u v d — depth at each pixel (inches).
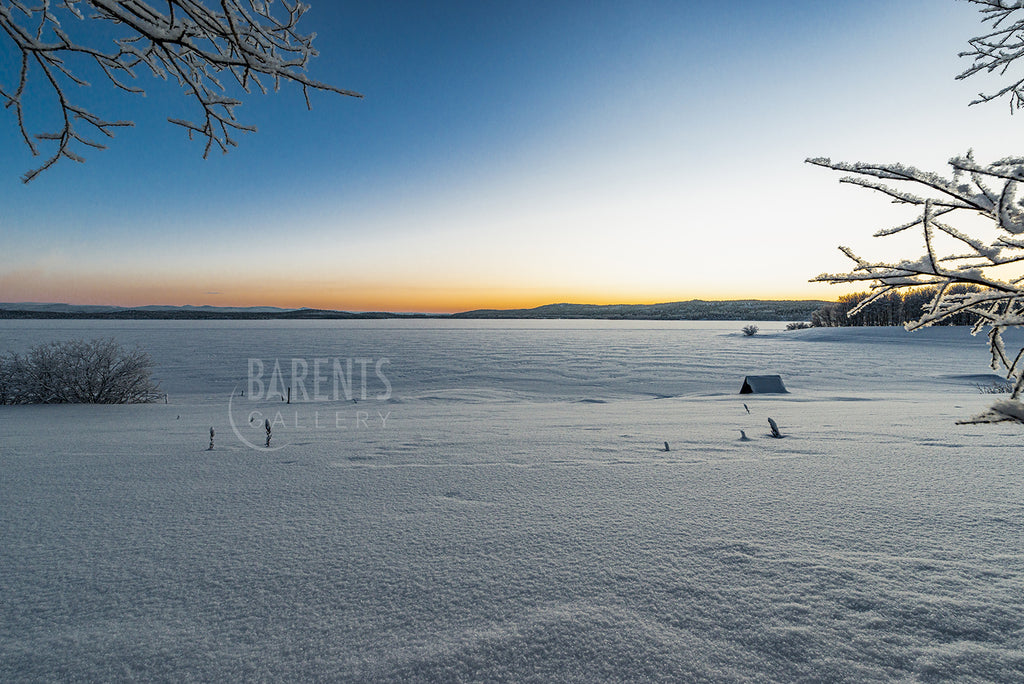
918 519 112.7
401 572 92.3
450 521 121.8
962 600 75.7
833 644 65.8
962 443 201.0
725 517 118.8
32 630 74.7
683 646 66.4
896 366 1446.9
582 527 114.7
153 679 62.5
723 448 213.3
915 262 79.5
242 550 105.0
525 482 160.4
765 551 97.0
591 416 409.4
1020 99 145.6
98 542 111.1
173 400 791.7
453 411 517.3
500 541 107.0
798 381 1104.8
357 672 62.9
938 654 63.1
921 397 577.3
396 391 951.6
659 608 76.4
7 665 65.9
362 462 199.6
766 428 275.0
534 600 80.0
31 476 178.9
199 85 108.7
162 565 97.9
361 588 86.1
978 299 84.6
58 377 657.6
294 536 113.2
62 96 106.9
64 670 64.7
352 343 2876.5
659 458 195.9
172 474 180.5
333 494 149.6
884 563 89.9
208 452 228.5
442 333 4598.9
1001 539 99.7
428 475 173.2
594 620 73.3
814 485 145.4
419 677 61.6
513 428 311.6
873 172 69.4
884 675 59.5
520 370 1434.5
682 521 116.9
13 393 641.6
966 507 120.1
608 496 141.1
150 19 86.3
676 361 1701.5
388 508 134.0
